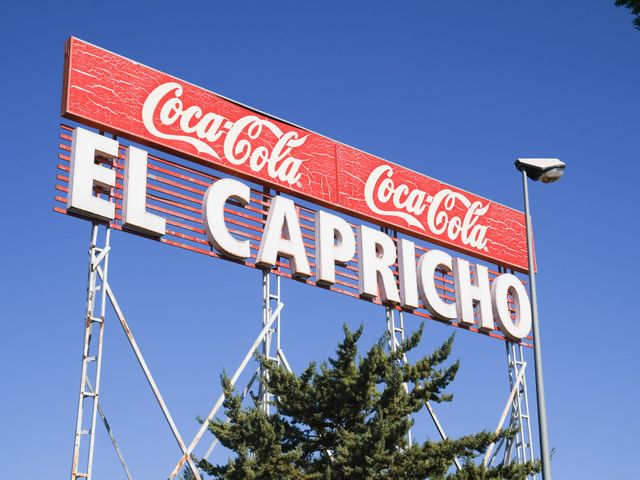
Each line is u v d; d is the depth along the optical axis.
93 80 35.50
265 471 29.88
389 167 45.34
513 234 50.34
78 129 34.25
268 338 36.69
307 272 39.06
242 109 40.00
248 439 30.30
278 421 31.58
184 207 36.94
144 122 36.53
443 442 32.53
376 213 43.88
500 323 46.97
